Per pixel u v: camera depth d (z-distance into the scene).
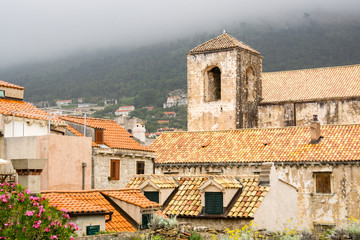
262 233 37.00
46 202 27.00
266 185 42.19
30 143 47.38
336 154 65.94
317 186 66.12
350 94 86.88
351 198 64.25
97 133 62.06
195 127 96.88
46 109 64.50
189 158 73.69
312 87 92.19
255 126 95.19
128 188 40.81
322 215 65.50
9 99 59.94
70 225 27.75
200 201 41.84
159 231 33.94
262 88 97.06
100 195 38.25
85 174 49.22
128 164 64.31
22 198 26.25
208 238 33.62
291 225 44.44
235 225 39.56
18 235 25.30
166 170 73.44
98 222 34.53
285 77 97.81
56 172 46.62
